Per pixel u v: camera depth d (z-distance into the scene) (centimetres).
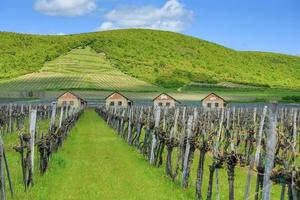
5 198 1669
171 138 2342
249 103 13175
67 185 2095
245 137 3303
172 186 2106
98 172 2448
